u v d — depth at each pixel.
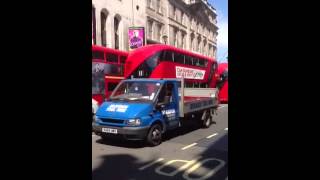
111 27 32.53
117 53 18.56
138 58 19.45
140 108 9.96
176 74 22.30
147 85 10.96
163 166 7.82
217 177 7.01
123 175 7.01
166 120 10.84
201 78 27.19
